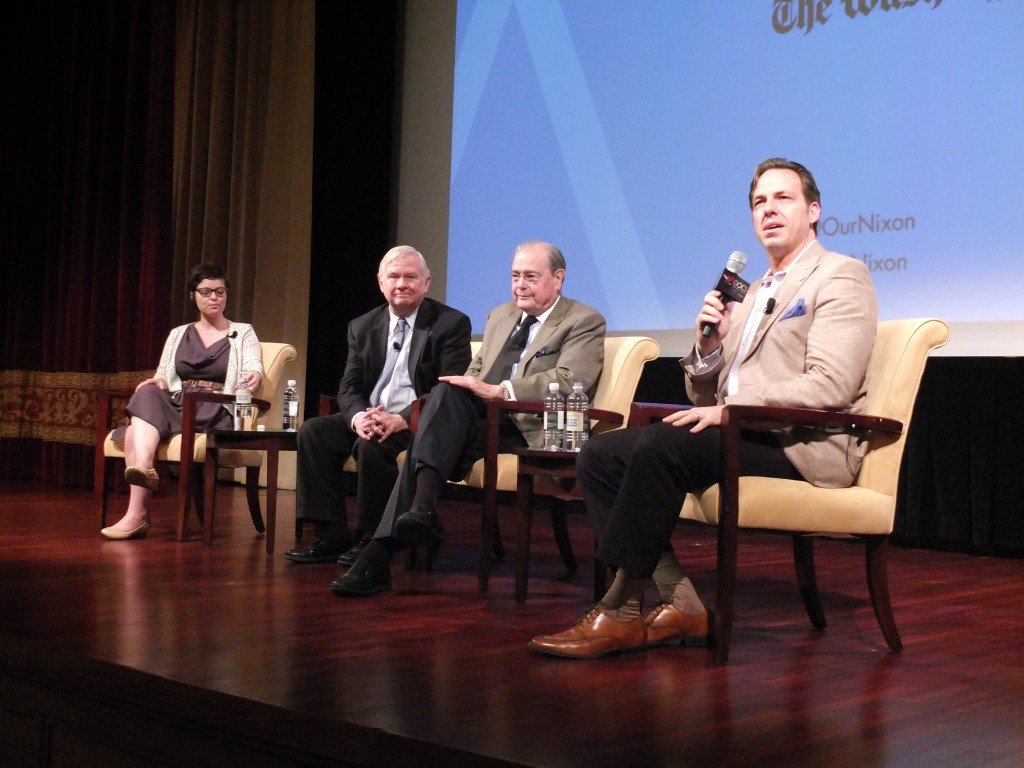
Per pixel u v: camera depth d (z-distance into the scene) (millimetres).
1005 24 3703
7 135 6941
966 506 3889
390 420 3041
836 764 1384
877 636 2320
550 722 1552
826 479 2125
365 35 5789
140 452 3635
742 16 4441
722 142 4492
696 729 1536
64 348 6523
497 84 5371
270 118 6180
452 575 3068
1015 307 3680
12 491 5680
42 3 6777
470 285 5457
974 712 1664
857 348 2137
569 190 5039
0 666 2055
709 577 3180
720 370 2371
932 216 3875
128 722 1817
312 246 5957
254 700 1632
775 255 2365
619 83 4859
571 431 2742
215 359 3969
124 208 6297
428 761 1434
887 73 4004
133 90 6301
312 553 3209
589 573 3166
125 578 2801
